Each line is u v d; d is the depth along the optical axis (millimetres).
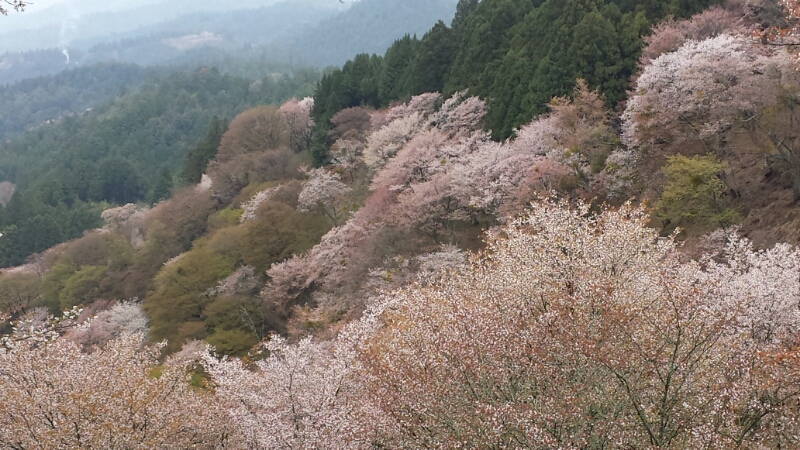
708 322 10133
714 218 22094
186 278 38031
